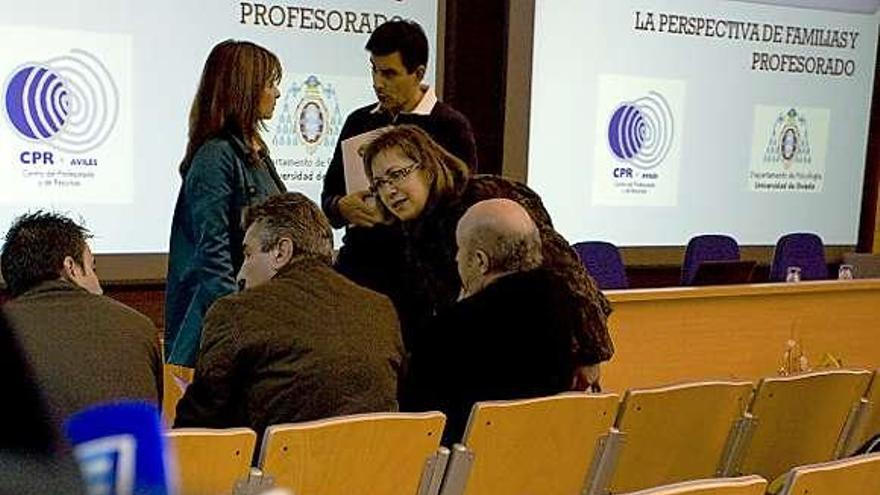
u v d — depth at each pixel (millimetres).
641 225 6133
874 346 4270
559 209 5828
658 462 2475
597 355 2562
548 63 5668
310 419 2059
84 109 4602
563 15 5680
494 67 5574
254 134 3199
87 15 4562
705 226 6363
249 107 3146
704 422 2514
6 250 2057
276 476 1800
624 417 2336
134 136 4730
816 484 1723
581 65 5773
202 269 3133
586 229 5941
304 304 2113
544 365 2270
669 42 6051
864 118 6797
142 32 4688
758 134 6434
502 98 5527
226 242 3139
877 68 6789
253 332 2064
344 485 1907
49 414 425
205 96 3150
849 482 1771
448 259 3066
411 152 3178
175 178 4844
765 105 6430
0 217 4477
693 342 3748
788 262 5410
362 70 5234
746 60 6316
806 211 6695
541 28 5621
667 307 3652
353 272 3262
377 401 2111
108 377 1908
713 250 5141
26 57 4461
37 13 4461
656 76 6043
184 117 4824
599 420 2279
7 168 4473
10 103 4441
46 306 1969
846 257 5426
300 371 2055
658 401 2367
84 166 4641
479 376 2244
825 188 6742
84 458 468
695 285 4270
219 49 3150
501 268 2309
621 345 3562
